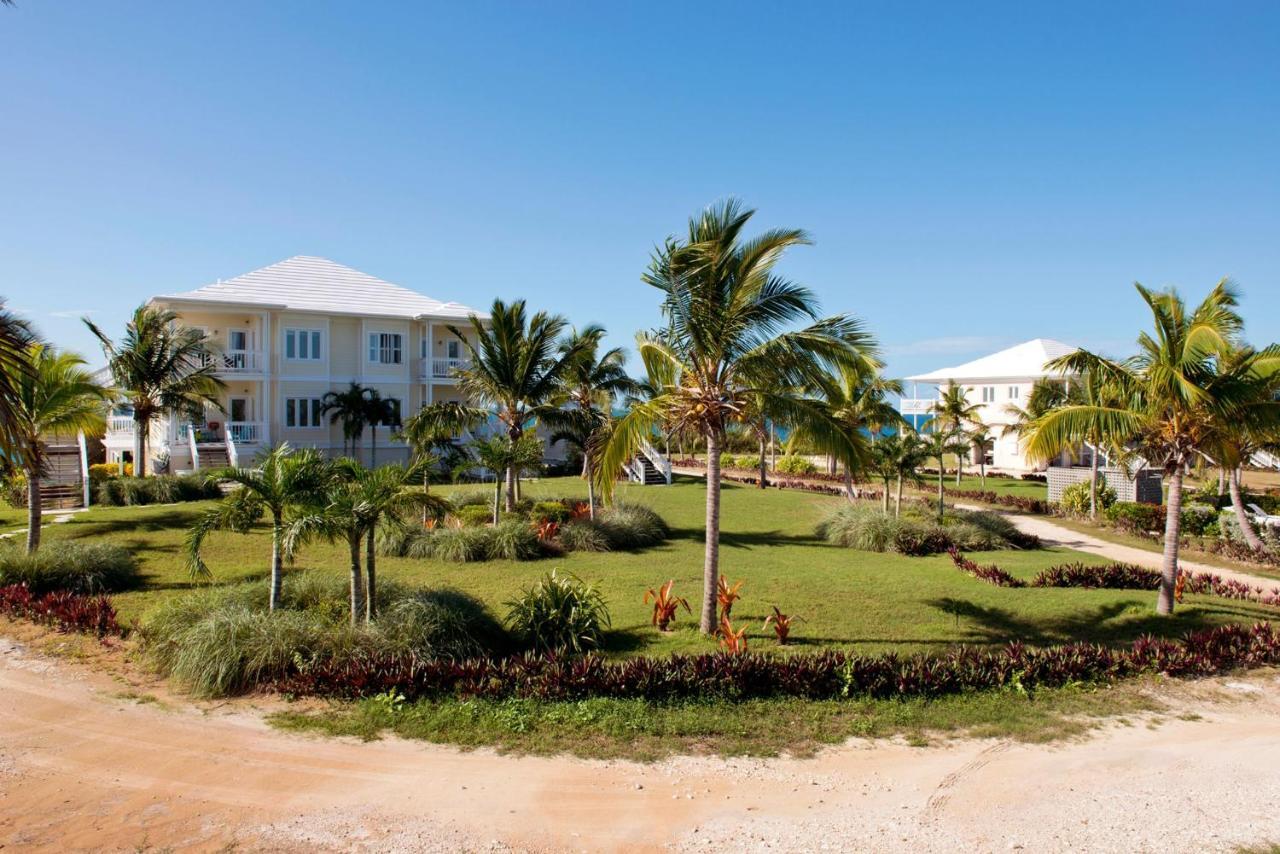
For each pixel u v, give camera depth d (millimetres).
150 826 6047
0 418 5965
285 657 9023
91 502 22969
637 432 12375
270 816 6270
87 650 10102
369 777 7008
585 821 6379
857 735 8320
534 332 21719
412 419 21984
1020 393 47312
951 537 21469
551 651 10234
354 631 9609
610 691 8867
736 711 8727
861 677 9398
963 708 9148
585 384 26672
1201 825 6613
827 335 11234
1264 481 41625
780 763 7598
